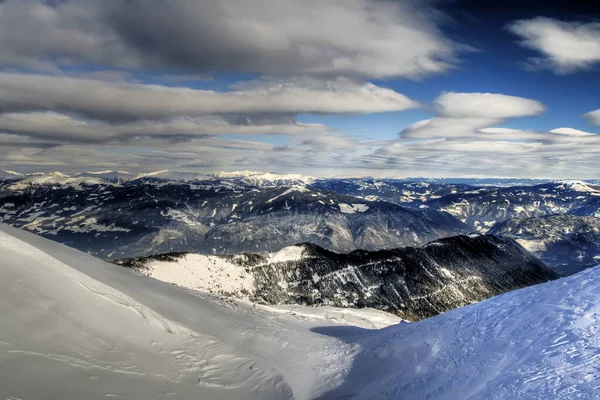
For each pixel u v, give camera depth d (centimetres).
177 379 1605
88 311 1733
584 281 1886
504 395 1320
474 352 1834
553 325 1634
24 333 1366
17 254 1742
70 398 1173
